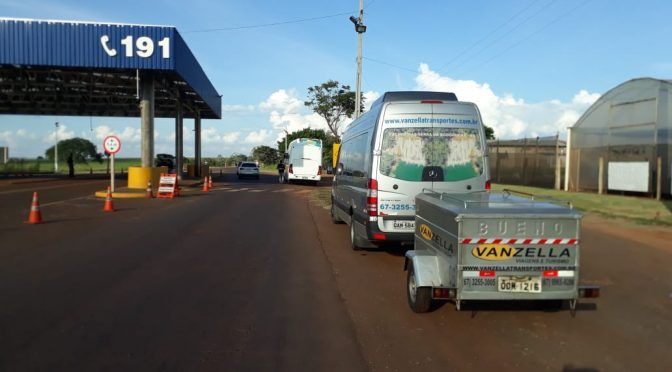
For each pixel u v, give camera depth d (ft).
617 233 39.93
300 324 19.02
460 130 29.19
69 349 16.16
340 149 44.78
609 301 22.36
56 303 20.97
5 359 15.30
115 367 14.87
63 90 109.50
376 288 24.44
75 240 35.88
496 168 101.60
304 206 65.10
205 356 15.83
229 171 238.48
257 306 21.15
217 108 154.51
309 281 25.57
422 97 32.53
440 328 18.79
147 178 83.71
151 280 25.04
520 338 17.85
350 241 37.24
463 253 18.12
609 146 67.82
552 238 18.24
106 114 143.13
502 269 18.20
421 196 23.48
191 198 73.72
